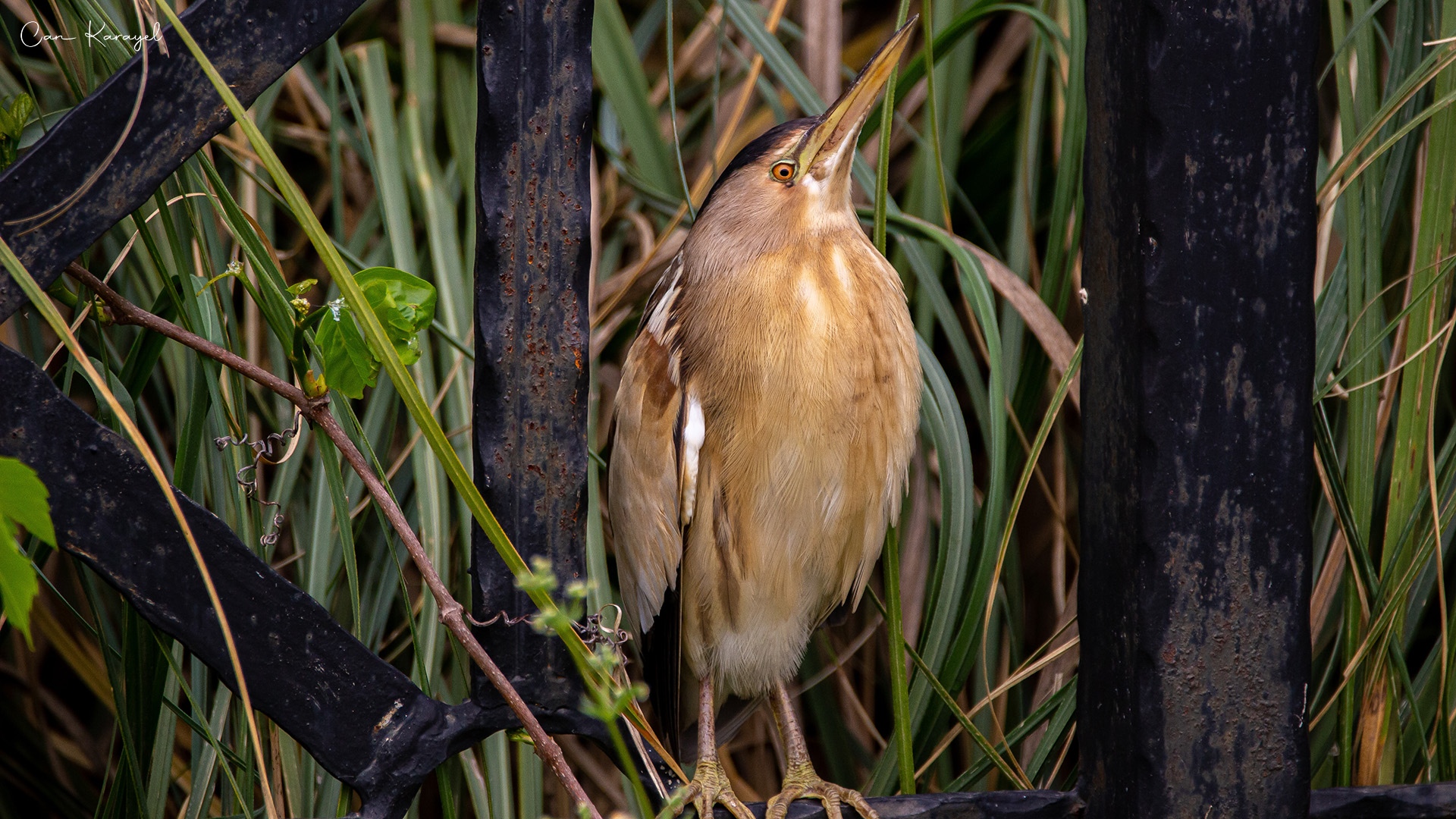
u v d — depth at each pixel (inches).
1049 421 113.3
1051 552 186.4
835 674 176.4
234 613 77.0
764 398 125.0
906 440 130.8
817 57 190.5
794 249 127.6
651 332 133.3
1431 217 112.3
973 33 184.9
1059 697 128.2
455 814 100.8
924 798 88.7
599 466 167.9
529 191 77.3
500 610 81.9
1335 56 125.2
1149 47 77.4
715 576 132.6
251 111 167.9
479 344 78.8
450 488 156.0
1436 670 131.8
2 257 64.2
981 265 144.5
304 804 132.9
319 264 187.5
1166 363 79.7
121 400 108.5
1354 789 90.4
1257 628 83.5
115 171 72.1
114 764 179.5
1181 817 84.1
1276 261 80.3
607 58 184.1
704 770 126.6
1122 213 81.7
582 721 84.6
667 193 185.3
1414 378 113.3
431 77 177.0
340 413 115.0
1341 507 117.8
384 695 80.5
